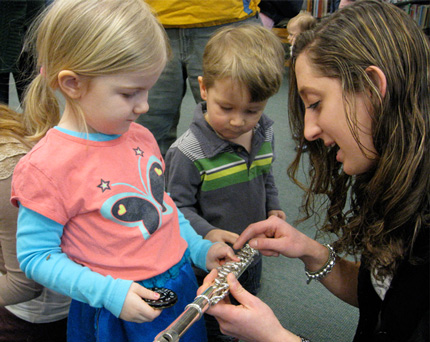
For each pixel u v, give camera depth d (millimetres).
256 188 1074
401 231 682
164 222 688
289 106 856
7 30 1461
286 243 858
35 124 761
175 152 994
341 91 608
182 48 1505
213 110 922
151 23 598
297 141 909
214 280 695
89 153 615
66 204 597
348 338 1275
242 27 985
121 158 650
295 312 1365
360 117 611
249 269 1191
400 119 596
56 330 890
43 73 623
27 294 769
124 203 632
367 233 710
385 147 617
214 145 967
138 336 674
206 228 959
